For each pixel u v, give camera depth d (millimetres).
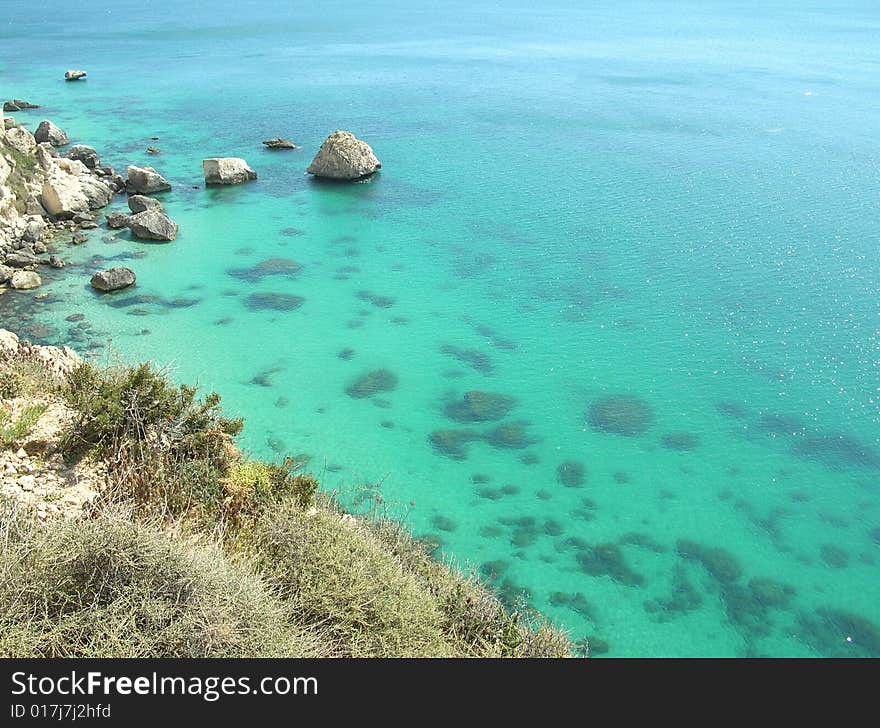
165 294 36875
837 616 20094
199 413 16188
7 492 12453
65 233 43406
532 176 55500
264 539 13516
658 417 28438
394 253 42594
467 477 25078
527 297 37531
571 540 22500
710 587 20969
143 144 63156
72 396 15258
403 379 30641
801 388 30172
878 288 37812
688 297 37344
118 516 11156
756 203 49375
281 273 39875
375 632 11914
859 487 24969
